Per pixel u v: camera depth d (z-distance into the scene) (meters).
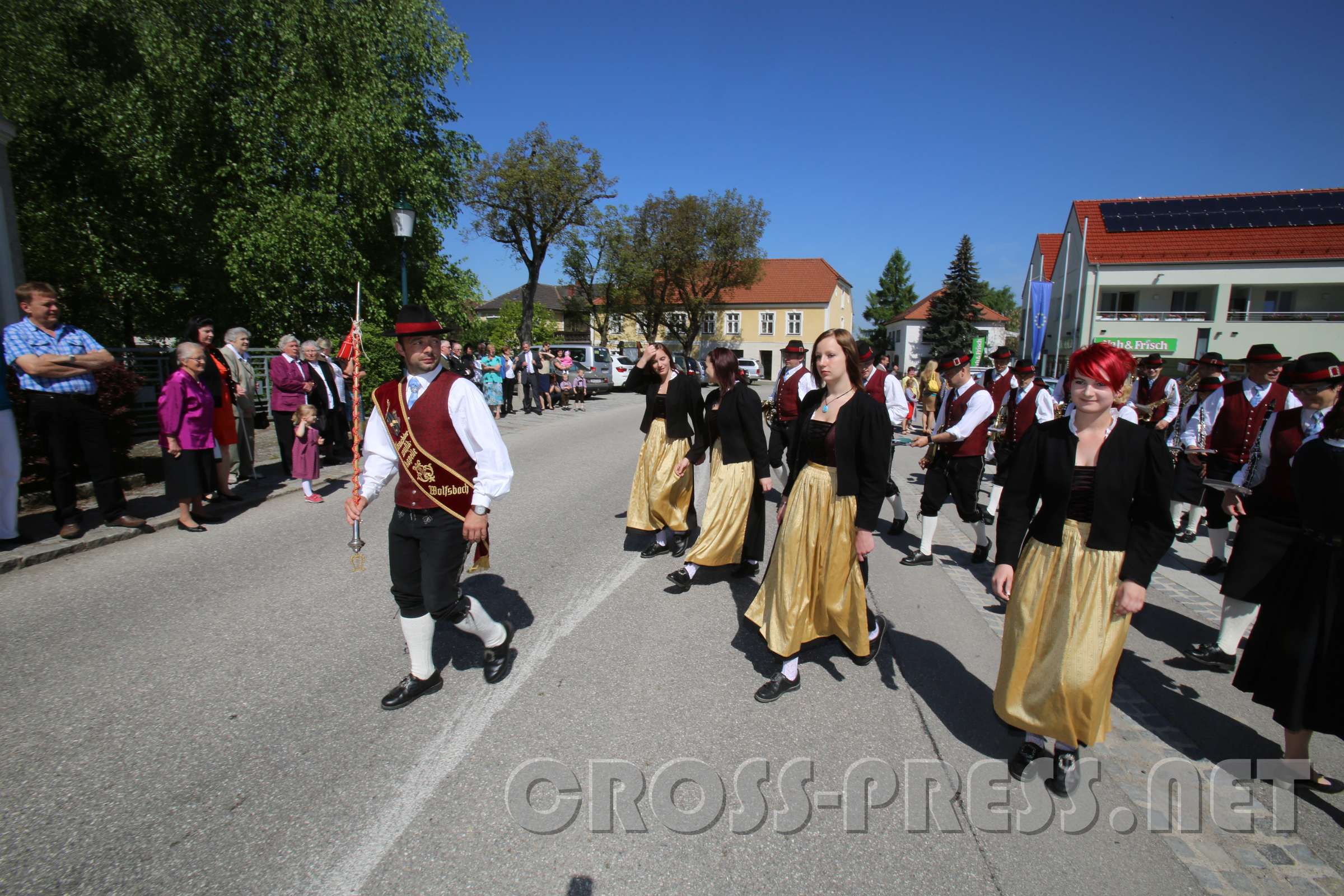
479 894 2.32
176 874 2.37
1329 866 2.57
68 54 14.47
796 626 3.49
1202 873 2.51
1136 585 2.65
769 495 8.71
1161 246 30.48
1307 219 29.86
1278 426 3.80
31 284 5.55
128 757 3.00
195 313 17.95
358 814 2.68
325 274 15.36
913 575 5.82
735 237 41.25
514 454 11.68
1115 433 2.74
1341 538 2.87
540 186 31.52
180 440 6.34
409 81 17.12
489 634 3.65
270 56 15.51
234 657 3.92
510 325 37.44
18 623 4.33
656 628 4.46
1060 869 2.51
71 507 5.82
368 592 4.93
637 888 2.36
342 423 10.22
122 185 15.39
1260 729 3.52
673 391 5.65
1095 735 2.77
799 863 2.49
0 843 2.48
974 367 22.44
